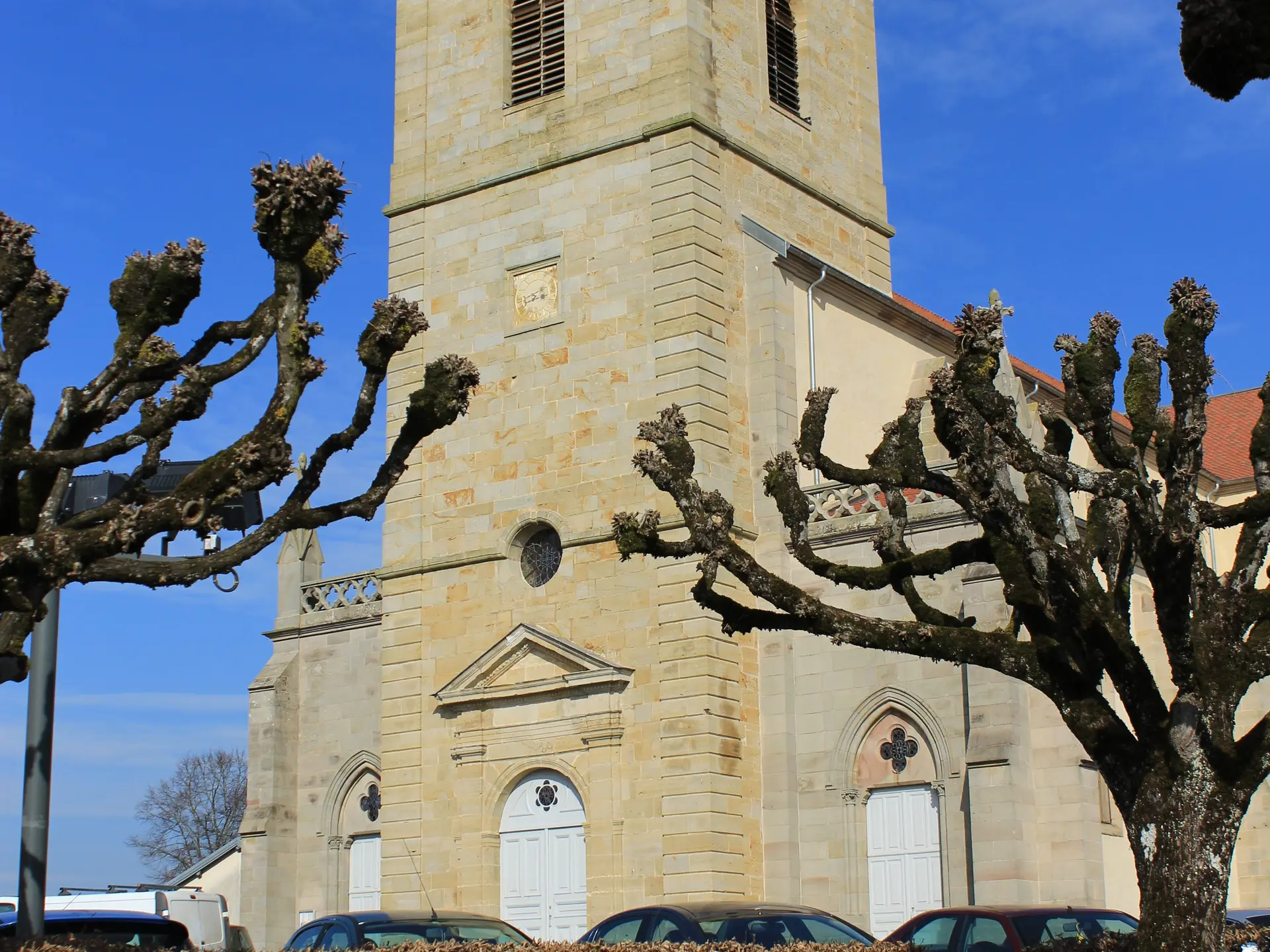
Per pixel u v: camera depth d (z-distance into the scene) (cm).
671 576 3747
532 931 3809
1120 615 2158
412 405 2083
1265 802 4028
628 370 3938
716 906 2680
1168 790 1992
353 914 2780
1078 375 2130
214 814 10300
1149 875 1986
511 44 4375
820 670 3728
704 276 3916
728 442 3881
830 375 4156
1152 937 1958
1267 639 2055
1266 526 2130
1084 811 3334
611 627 3819
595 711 3784
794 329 4069
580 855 3781
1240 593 2098
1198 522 2017
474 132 4350
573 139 4162
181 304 2067
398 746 4106
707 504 2295
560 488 3984
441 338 4281
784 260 4041
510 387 4122
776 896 3659
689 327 3862
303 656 4497
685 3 4059
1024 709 3425
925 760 3572
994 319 2120
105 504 1995
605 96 4131
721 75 4147
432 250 4350
